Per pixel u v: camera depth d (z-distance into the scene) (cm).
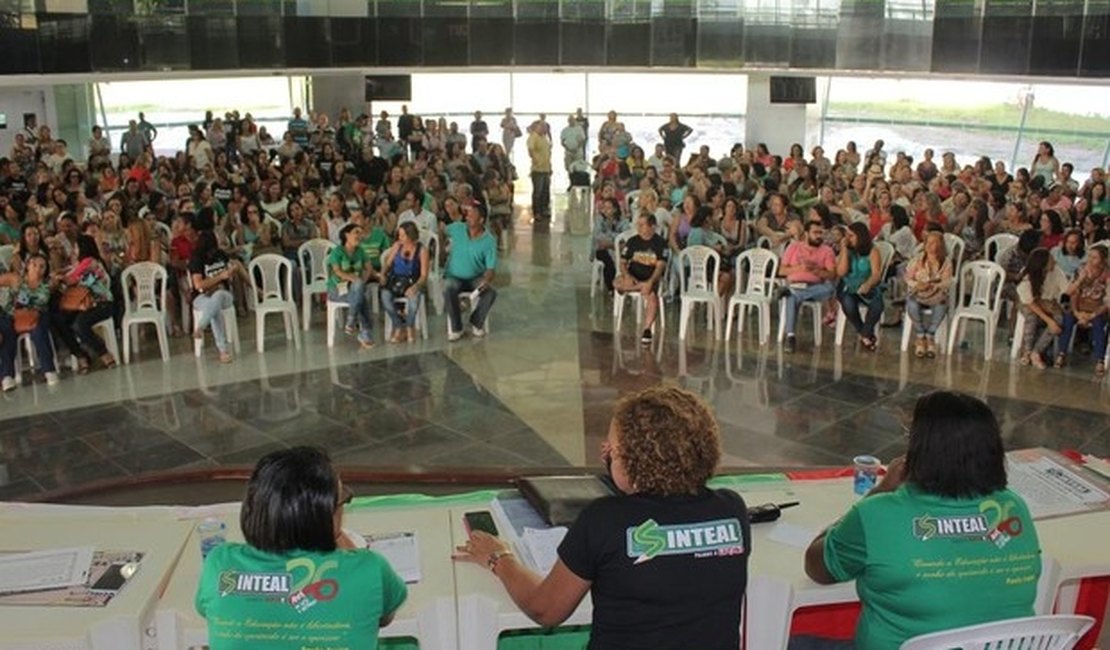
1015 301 879
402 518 300
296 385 750
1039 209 983
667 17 1531
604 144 1531
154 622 254
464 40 1545
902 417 644
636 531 211
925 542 231
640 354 827
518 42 1554
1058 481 323
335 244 921
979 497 234
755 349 840
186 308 882
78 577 262
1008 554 233
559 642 287
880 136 1788
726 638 216
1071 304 778
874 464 320
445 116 1950
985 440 232
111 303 796
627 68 1559
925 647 220
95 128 1441
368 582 218
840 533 241
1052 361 796
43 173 1141
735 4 1507
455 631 254
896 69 1420
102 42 1248
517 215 1501
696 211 962
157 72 1318
